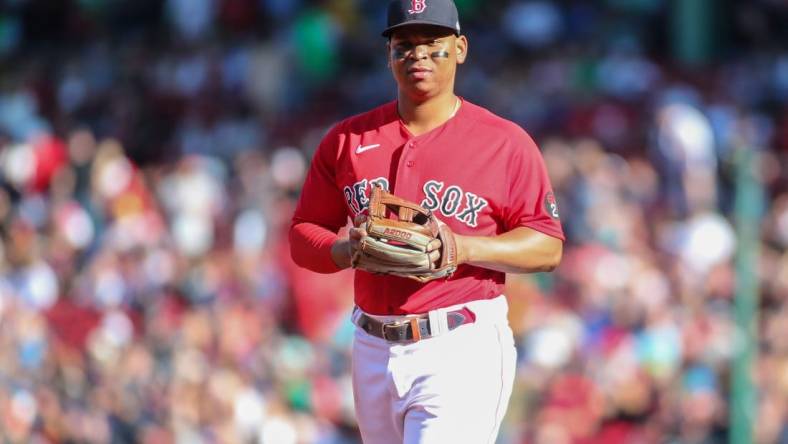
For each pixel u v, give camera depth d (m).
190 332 35.47
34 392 31.33
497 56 59.31
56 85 67.25
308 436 33.84
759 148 46.69
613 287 36.41
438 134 15.15
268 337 37.03
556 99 53.69
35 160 49.91
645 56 58.19
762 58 55.97
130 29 73.56
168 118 63.41
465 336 15.25
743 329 32.94
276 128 58.50
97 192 46.25
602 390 34.12
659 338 34.91
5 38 75.06
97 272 40.78
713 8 59.06
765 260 37.00
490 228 15.20
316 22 63.12
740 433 32.66
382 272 14.53
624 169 44.94
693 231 39.66
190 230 46.38
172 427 32.03
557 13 60.28
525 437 33.12
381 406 15.68
